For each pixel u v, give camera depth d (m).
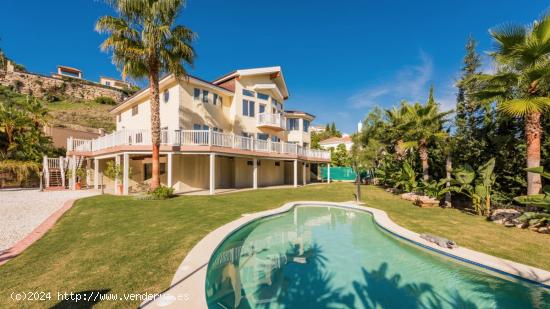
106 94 61.81
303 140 30.58
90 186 22.17
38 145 25.53
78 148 21.61
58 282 4.30
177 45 13.00
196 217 9.30
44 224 8.19
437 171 15.82
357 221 10.90
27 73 51.53
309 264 6.29
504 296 4.80
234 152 17.33
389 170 20.61
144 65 13.27
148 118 20.44
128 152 15.30
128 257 5.41
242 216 9.71
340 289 5.04
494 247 6.54
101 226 7.95
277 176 26.52
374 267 6.13
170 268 4.86
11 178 22.77
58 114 45.47
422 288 5.10
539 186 8.40
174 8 12.67
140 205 11.45
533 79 8.09
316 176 36.69
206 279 4.76
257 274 5.68
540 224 8.08
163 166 18.97
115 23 12.05
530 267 5.25
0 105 24.33
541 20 7.68
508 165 11.13
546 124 9.43
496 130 11.82
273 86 23.42
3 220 8.80
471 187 11.22
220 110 21.25
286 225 10.13
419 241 7.02
